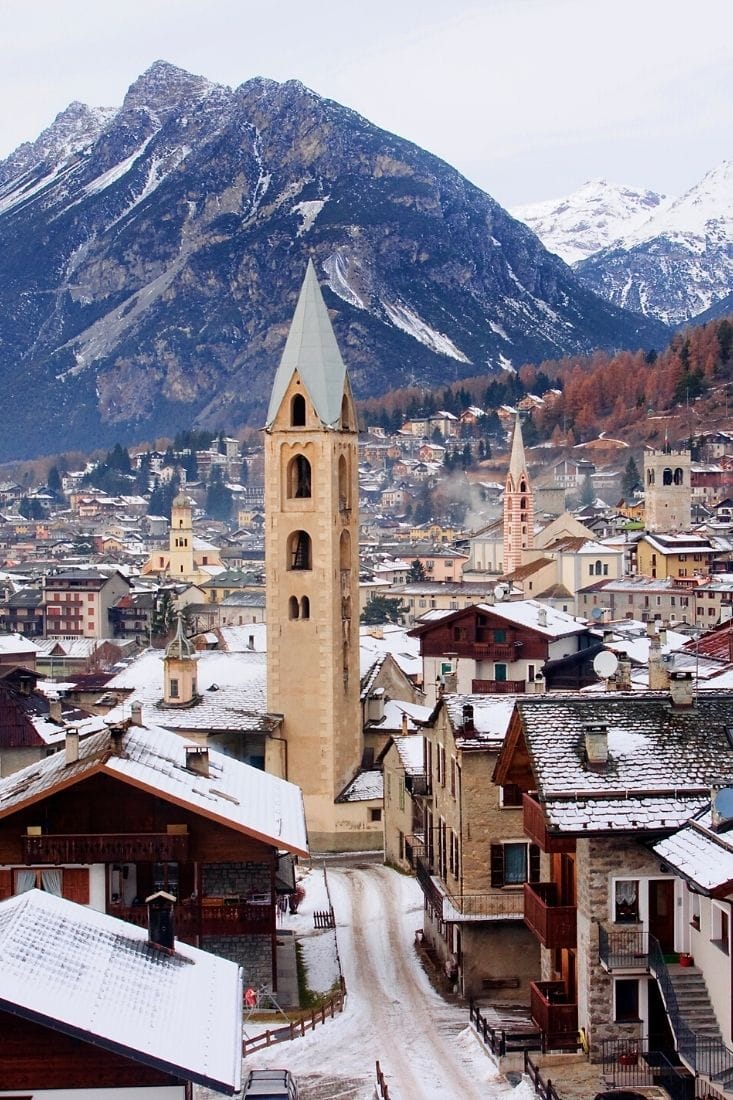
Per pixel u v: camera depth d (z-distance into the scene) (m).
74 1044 37.69
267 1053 57.75
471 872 65.81
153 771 63.59
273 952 63.22
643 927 48.81
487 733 67.12
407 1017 62.38
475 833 65.75
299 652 109.00
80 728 104.88
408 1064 55.38
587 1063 49.12
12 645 154.38
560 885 55.69
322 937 78.06
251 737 109.00
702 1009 45.84
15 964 37.59
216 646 141.75
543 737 52.81
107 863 61.34
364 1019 62.16
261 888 63.41
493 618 123.19
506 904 65.44
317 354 111.00
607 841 49.03
